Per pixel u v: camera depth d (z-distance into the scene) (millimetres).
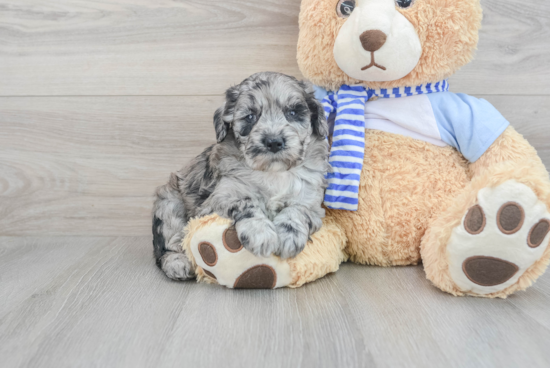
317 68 2436
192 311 1877
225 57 3004
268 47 2986
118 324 1768
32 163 3139
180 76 3031
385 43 2113
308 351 1525
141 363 1479
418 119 2359
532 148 2246
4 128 3107
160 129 3086
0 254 2811
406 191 2314
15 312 1906
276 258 2053
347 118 2359
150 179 3145
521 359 1451
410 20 2160
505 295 1952
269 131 2080
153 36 2996
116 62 3027
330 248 2240
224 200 2119
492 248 1812
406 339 1590
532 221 1758
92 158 3127
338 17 2285
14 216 3199
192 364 1463
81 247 2949
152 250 2855
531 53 2887
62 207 3186
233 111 2266
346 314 1806
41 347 1597
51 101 3074
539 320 1731
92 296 2080
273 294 2062
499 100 2928
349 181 2279
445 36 2195
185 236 2252
